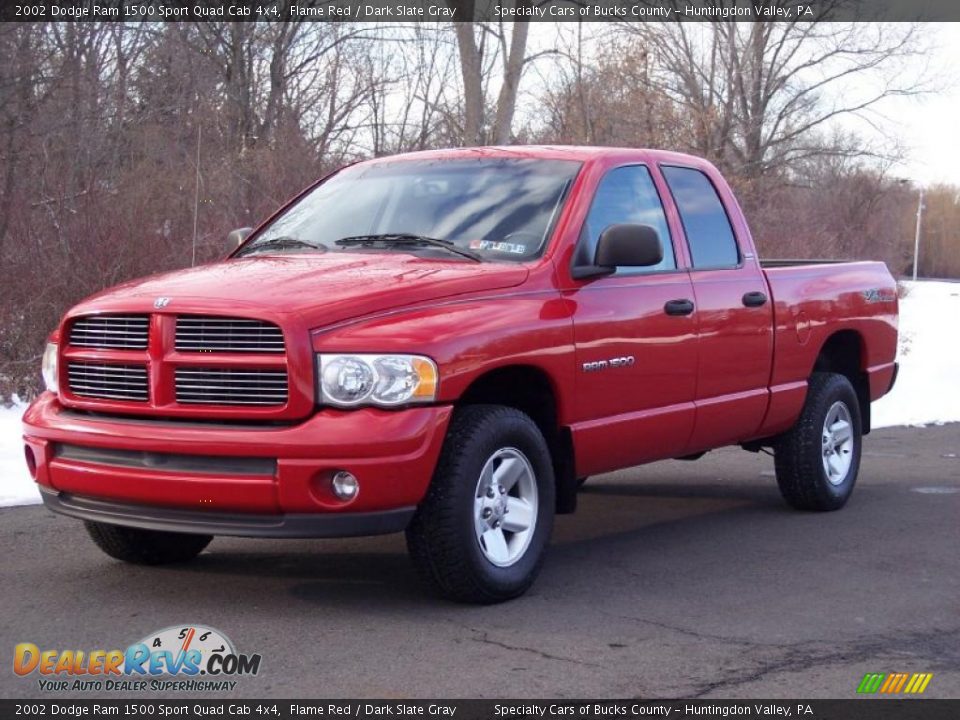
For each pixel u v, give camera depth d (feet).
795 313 25.45
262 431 16.88
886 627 18.07
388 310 17.62
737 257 24.50
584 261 20.59
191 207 43.47
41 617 17.95
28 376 37.83
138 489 17.38
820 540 24.11
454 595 18.31
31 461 19.07
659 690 15.16
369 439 16.72
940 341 69.62
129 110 52.80
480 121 58.70
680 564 21.95
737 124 92.12
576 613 18.47
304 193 24.13
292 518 16.92
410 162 23.43
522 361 18.74
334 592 19.42
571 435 19.99
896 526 25.49
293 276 18.60
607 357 20.48
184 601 18.83
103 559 21.43
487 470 18.31
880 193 100.83
